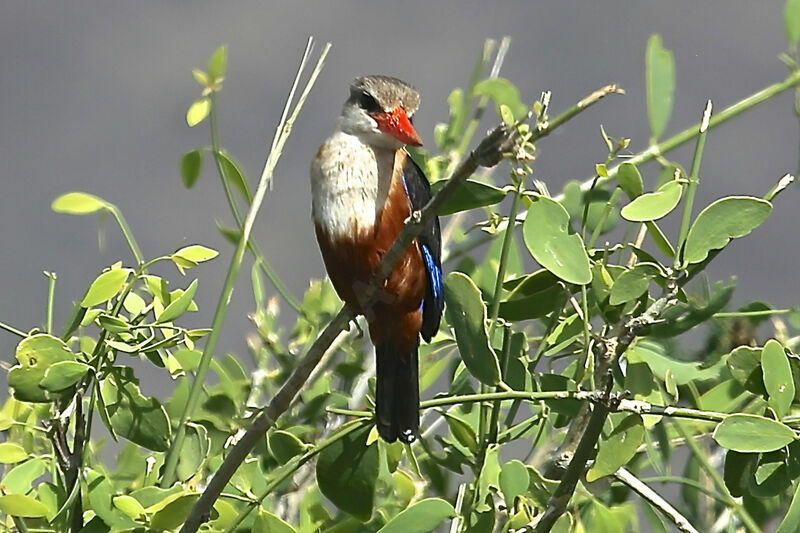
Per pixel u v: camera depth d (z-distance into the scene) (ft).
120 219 27.20
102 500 24.63
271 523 24.84
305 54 27.53
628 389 26.20
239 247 26.32
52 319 26.53
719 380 30.17
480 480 25.54
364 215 29.35
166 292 26.14
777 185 24.09
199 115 29.45
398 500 29.25
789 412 26.23
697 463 29.25
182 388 29.35
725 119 28.66
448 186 21.71
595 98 19.75
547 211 24.81
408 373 29.71
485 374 25.03
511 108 34.83
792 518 22.98
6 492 24.82
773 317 29.27
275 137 27.09
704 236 23.91
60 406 25.64
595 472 23.71
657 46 28.81
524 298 27.40
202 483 27.96
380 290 28.86
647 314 23.89
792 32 28.86
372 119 29.71
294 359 32.37
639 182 26.35
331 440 25.55
